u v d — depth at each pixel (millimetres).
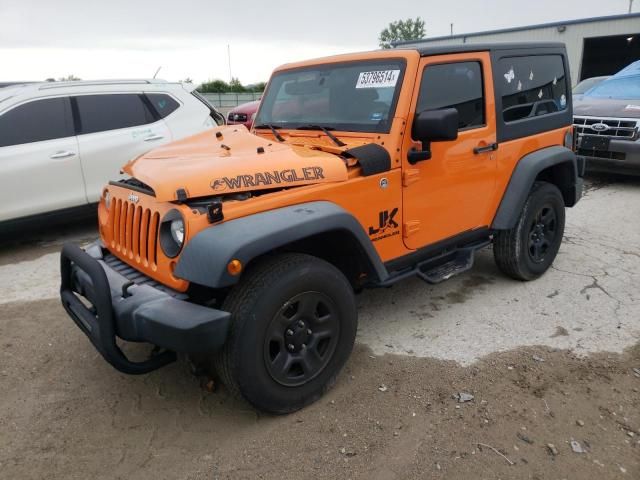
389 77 3355
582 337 3674
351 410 2938
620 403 2943
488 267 5008
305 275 2730
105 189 3432
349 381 3213
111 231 3266
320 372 2957
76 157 6105
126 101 6586
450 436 2707
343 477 2467
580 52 23828
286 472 2506
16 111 5820
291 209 2775
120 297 2703
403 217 3406
